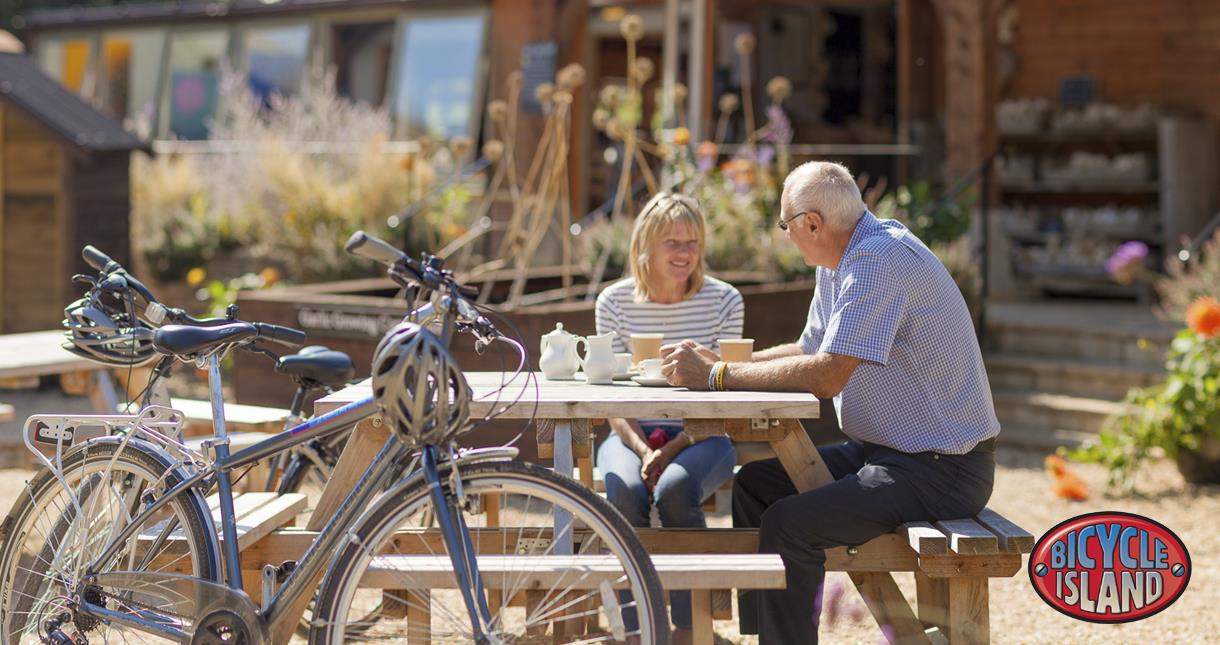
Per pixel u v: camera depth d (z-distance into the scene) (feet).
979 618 14.34
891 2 55.36
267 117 57.26
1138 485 27.91
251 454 14.01
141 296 14.85
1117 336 35.55
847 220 15.39
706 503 19.84
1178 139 44.93
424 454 12.73
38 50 66.44
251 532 14.37
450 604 17.99
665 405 13.98
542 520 17.56
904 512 14.67
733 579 13.08
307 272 42.88
